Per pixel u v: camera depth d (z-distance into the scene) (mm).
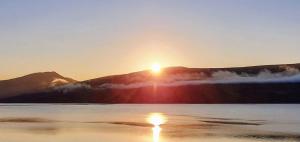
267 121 100250
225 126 84938
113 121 103750
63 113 154375
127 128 81438
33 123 97000
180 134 69000
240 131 73188
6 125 90188
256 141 59125
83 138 64500
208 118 115625
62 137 65688
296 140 59562
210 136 65625
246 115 132000
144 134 69375
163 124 91938
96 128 81750
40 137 65938
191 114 143250
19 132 73375
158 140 61250
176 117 122500
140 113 154250
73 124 93188
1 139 63500
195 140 60781
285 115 129500
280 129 76750
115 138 64125
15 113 154625
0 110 188125
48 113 153750
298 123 92438
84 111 176500
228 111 168125
